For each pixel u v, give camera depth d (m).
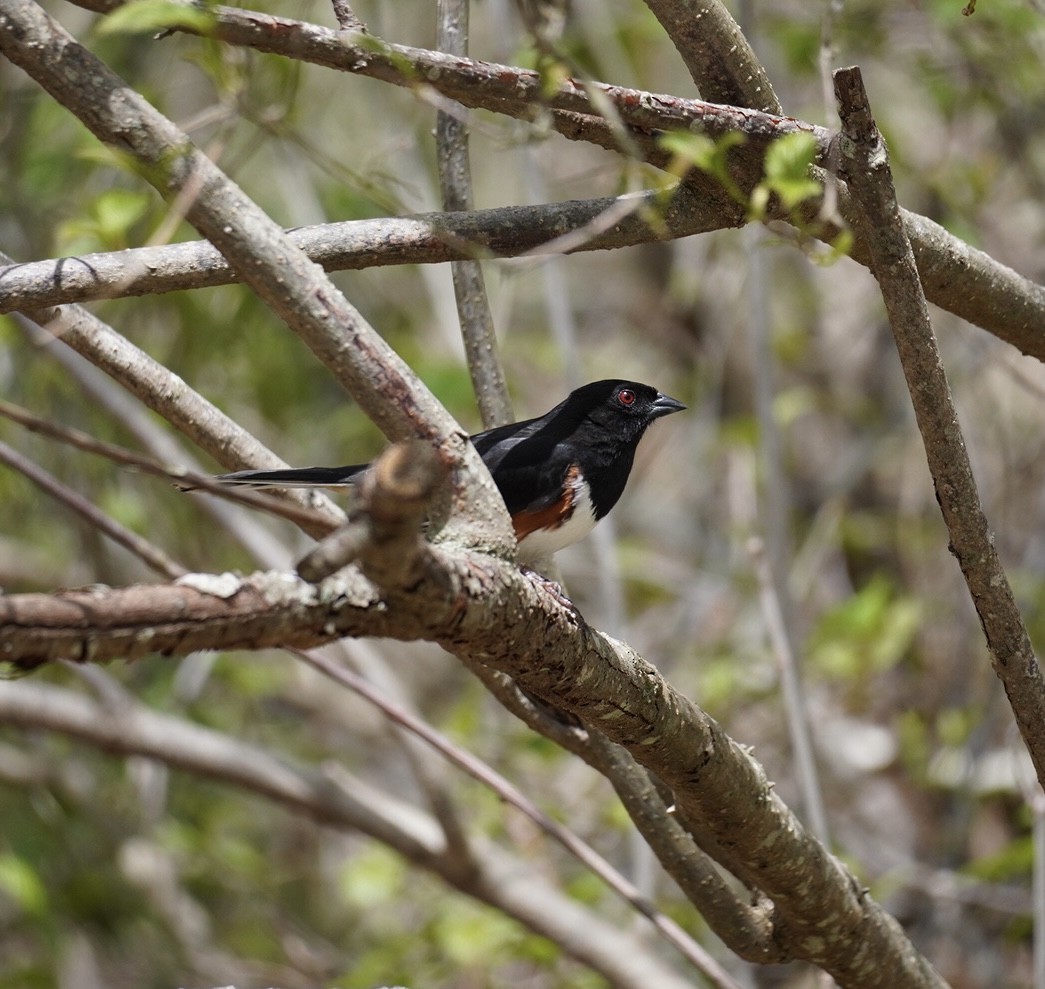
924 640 12.53
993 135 13.31
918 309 4.73
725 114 5.06
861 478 14.53
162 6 4.10
